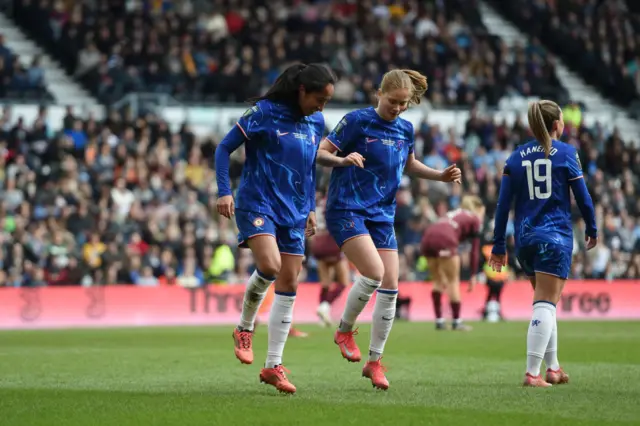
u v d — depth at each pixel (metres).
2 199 44.56
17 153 47.66
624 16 73.12
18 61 55.75
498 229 17.09
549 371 17.02
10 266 40.84
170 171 48.66
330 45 59.78
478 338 30.36
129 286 41.38
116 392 15.42
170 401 14.18
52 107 54.25
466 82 62.84
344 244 16.23
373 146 16.41
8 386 16.50
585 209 16.67
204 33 59.44
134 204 45.06
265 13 63.94
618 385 16.69
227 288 42.88
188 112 56.34
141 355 23.55
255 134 15.34
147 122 51.25
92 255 42.22
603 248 50.44
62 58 59.47
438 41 63.69
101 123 50.59
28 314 39.53
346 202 16.33
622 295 47.59
